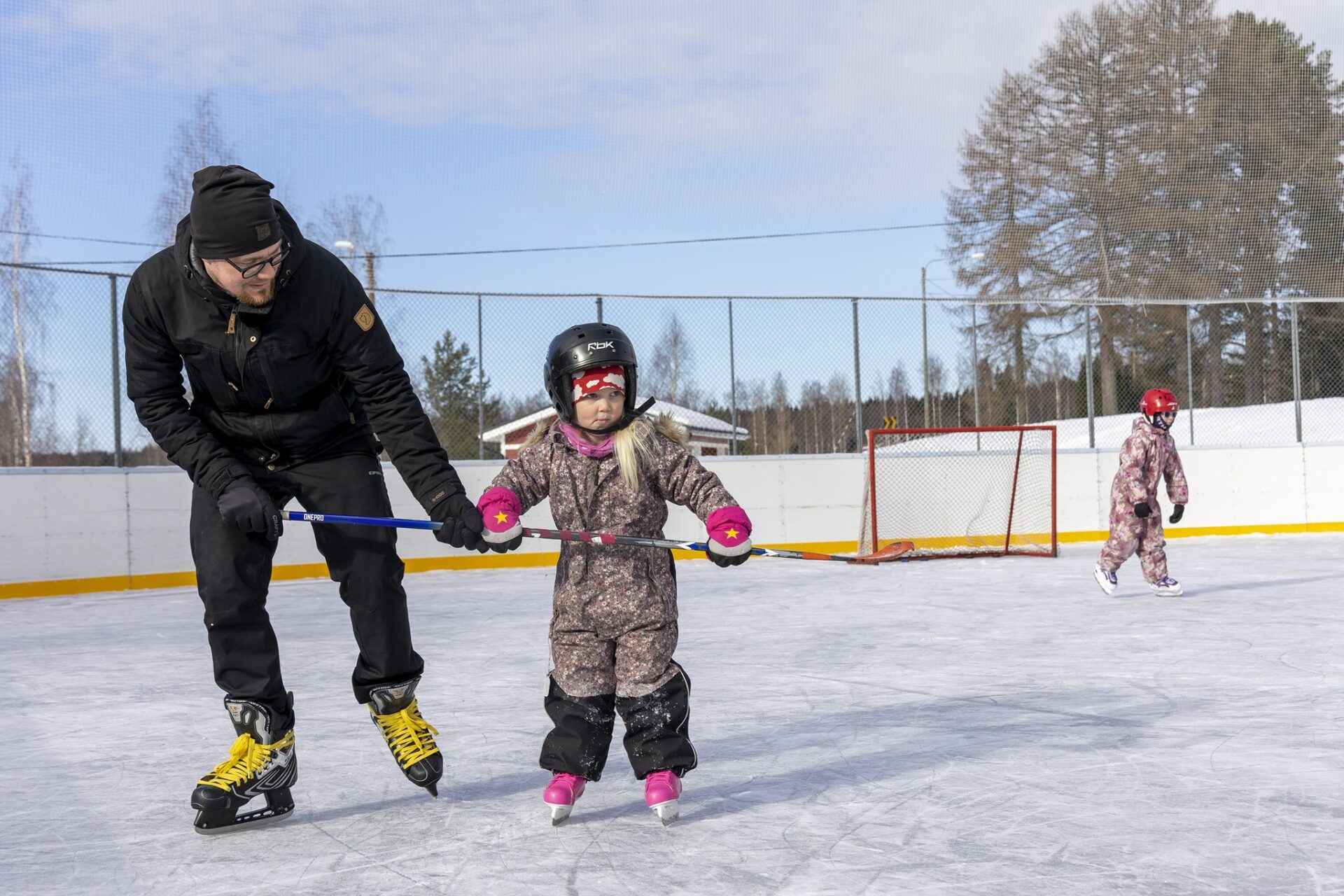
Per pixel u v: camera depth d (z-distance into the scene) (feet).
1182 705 13.14
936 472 42.60
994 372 43.32
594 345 8.47
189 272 7.66
